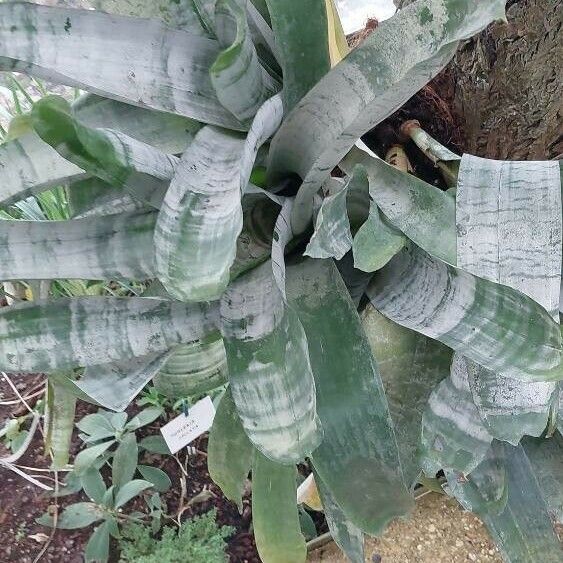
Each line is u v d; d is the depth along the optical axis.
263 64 0.57
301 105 0.48
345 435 0.57
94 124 0.61
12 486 1.39
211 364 0.78
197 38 0.47
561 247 0.48
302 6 0.50
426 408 0.60
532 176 0.49
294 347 0.52
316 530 1.29
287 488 0.70
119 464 1.38
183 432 1.31
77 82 0.48
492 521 0.68
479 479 0.65
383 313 0.59
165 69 0.48
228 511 1.36
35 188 0.58
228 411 0.78
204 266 0.41
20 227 0.54
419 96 0.72
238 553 1.31
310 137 0.50
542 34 0.60
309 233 0.61
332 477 0.57
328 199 0.46
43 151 0.56
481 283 0.50
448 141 0.73
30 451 1.44
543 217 0.48
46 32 0.45
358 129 0.48
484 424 0.55
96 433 1.39
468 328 0.52
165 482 1.38
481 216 0.49
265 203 0.61
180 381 0.78
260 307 0.55
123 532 1.31
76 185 0.64
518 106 0.65
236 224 0.40
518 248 0.49
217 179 0.44
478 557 1.14
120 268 0.55
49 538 1.32
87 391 0.60
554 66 0.61
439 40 0.41
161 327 0.58
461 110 0.71
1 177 0.57
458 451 0.58
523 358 0.51
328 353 0.58
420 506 1.21
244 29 0.40
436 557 1.15
